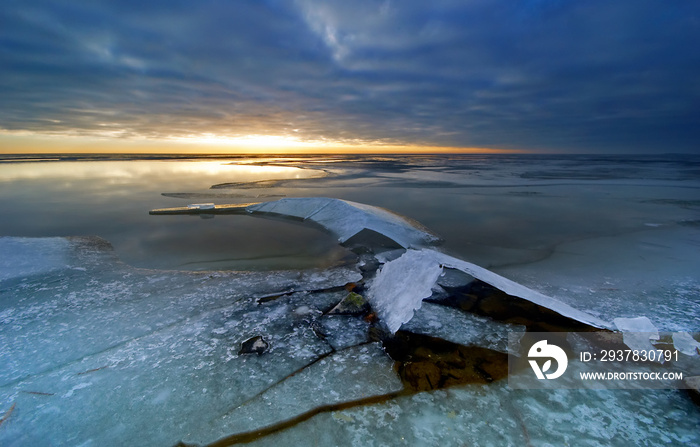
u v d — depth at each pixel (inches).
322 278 162.4
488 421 76.5
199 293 144.9
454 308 126.3
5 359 98.8
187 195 431.8
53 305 133.3
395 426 75.3
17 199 398.6
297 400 82.9
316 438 72.3
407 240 223.8
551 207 353.4
